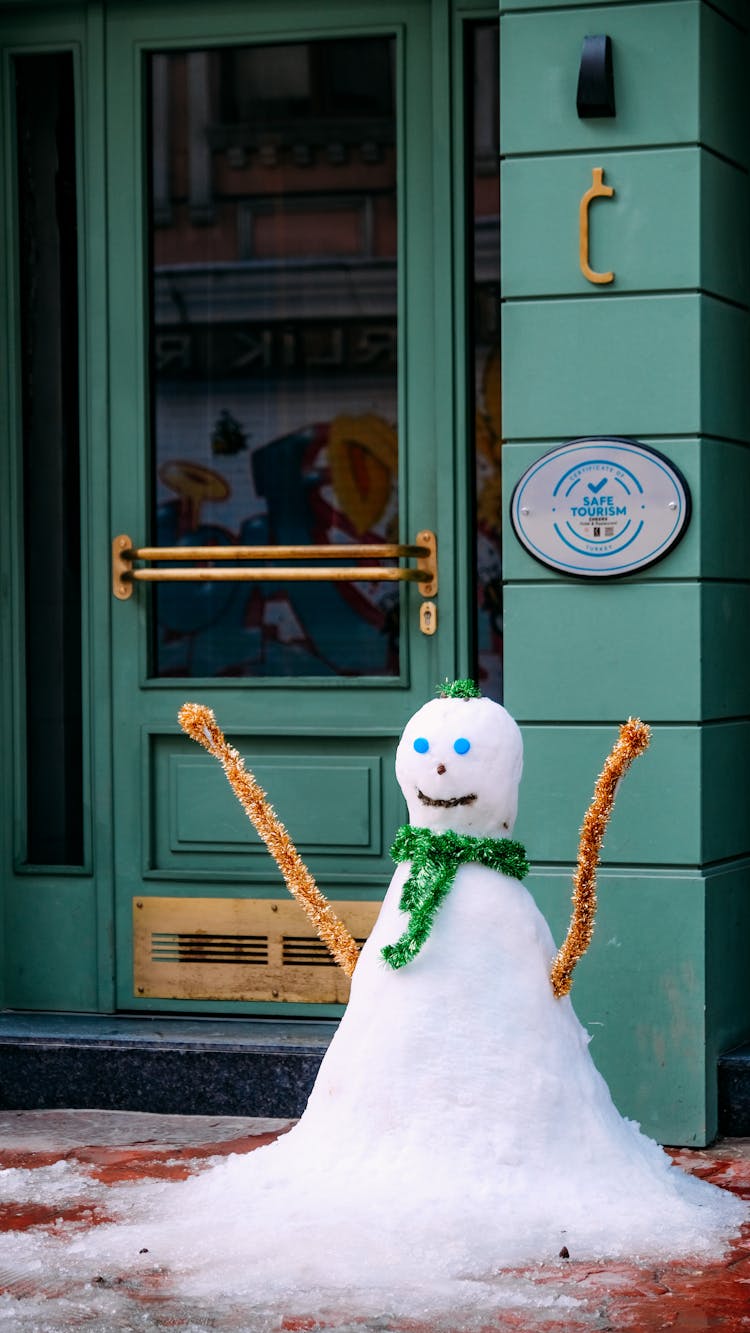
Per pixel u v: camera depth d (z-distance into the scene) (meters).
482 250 5.62
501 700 5.66
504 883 4.31
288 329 5.81
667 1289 3.79
